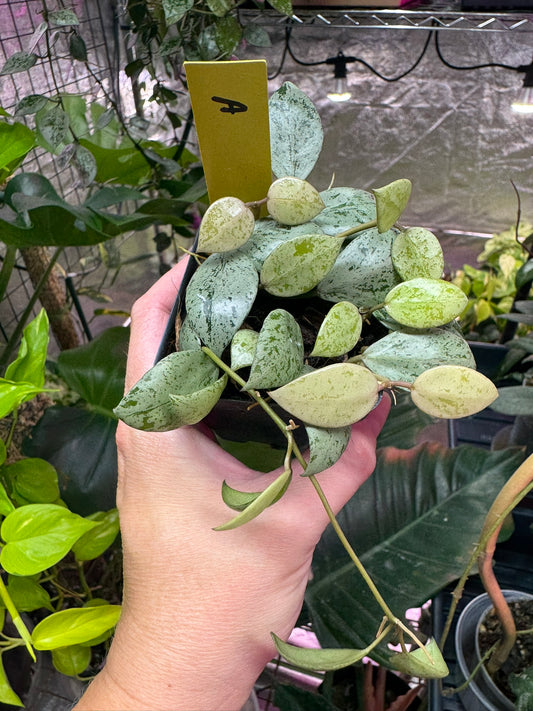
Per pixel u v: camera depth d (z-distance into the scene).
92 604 0.41
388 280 0.23
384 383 0.19
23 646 0.40
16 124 0.40
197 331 0.21
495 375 0.69
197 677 0.24
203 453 0.27
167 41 0.53
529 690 0.38
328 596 0.41
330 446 0.19
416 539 0.43
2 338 0.65
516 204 0.94
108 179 0.68
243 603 0.25
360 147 0.94
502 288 0.85
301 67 0.87
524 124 0.85
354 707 0.49
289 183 0.22
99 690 0.25
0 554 0.30
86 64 0.52
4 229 0.45
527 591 0.53
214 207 0.20
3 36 0.56
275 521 0.25
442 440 0.65
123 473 0.28
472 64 0.81
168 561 0.25
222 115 0.21
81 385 0.52
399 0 0.60
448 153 0.91
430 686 0.43
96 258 0.81
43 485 0.39
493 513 0.31
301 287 0.22
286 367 0.19
